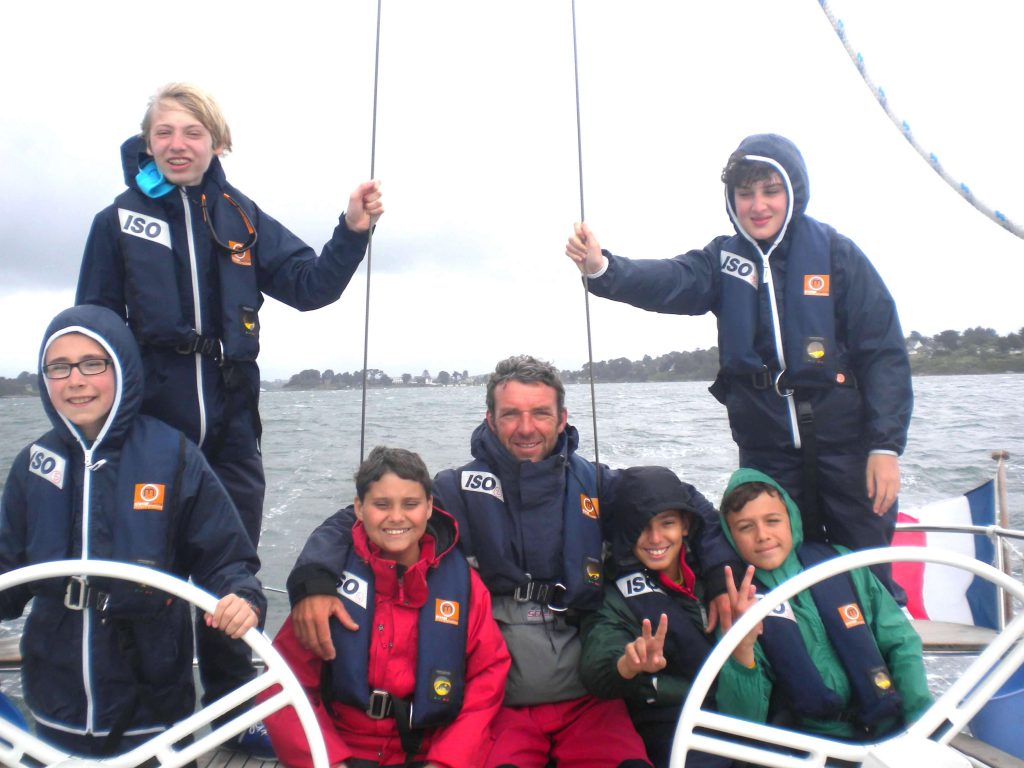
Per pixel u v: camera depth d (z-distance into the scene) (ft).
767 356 8.46
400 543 6.98
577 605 7.46
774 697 7.32
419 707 6.63
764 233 8.46
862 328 8.37
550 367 7.99
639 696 7.30
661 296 8.71
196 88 8.47
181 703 6.99
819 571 5.34
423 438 61.77
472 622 7.09
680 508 7.49
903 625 7.36
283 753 6.59
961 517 14.83
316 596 6.82
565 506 7.73
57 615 6.68
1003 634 5.28
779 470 8.55
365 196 8.55
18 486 6.93
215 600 5.26
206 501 7.05
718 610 7.38
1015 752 7.47
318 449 58.75
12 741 5.07
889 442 8.01
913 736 5.09
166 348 8.38
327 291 8.86
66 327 6.71
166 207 8.46
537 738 7.32
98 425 6.91
